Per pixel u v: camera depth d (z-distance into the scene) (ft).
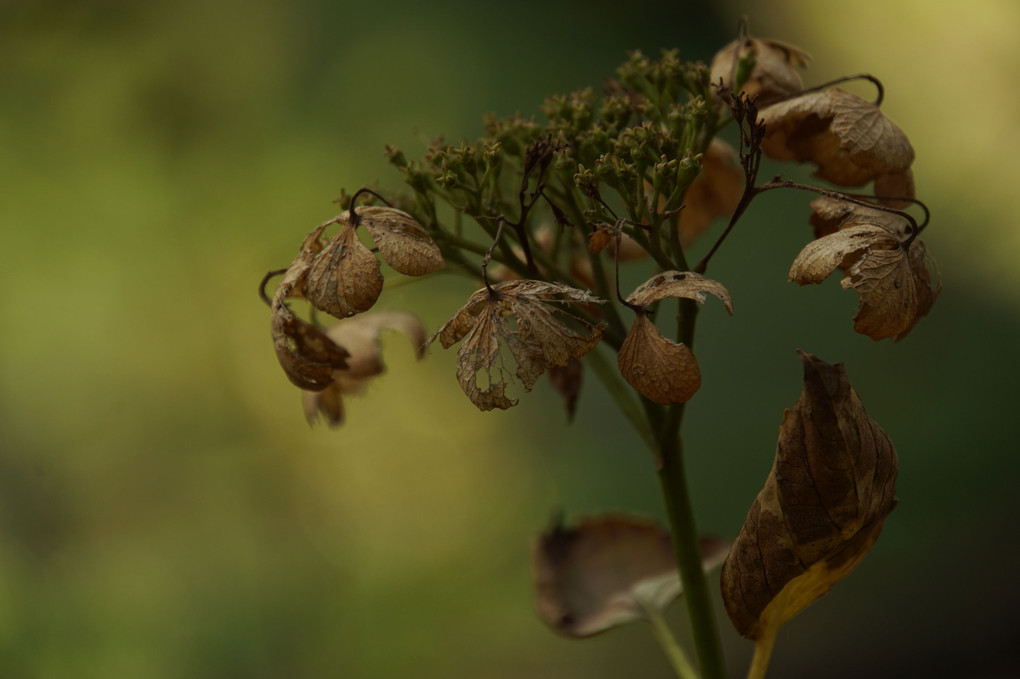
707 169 2.02
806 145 1.86
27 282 7.25
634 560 2.10
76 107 7.75
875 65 7.55
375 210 1.74
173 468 7.15
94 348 7.29
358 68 8.48
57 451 6.77
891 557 5.75
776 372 7.44
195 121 8.05
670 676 5.60
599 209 1.77
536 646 6.19
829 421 1.70
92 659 5.45
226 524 6.94
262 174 8.08
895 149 1.78
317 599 6.48
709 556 2.09
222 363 7.69
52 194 7.51
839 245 1.73
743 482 6.93
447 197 1.85
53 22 7.57
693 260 7.88
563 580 2.09
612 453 7.77
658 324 6.75
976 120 7.04
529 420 8.23
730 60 1.89
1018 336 6.66
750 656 5.51
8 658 5.30
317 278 1.73
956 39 7.19
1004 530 5.62
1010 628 5.06
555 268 1.85
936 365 6.83
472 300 1.70
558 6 8.74
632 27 8.68
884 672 5.09
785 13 8.17
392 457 7.93
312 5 8.48
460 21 8.62
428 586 6.70
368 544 7.19
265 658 5.95
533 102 8.34
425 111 8.36
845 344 7.34
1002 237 6.85
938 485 6.04
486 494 7.72
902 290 1.73
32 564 5.94
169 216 7.80
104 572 6.11
